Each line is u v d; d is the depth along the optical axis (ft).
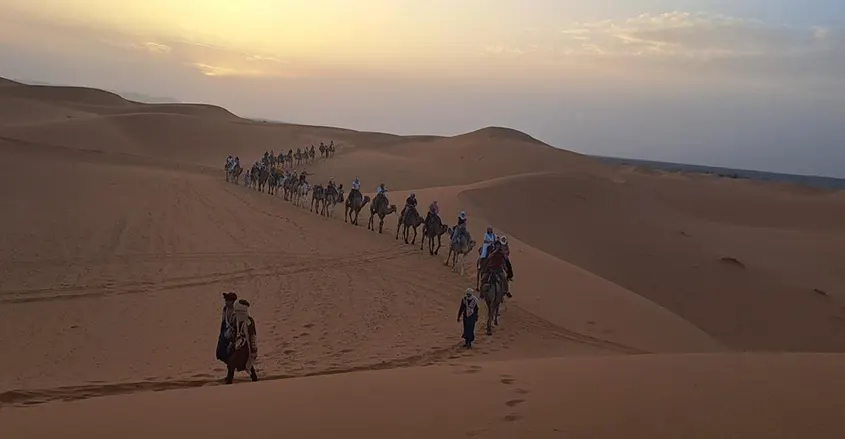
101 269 71.56
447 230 97.55
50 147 197.36
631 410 23.84
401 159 276.82
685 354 40.42
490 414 24.14
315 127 404.77
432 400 26.89
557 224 146.41
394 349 51.13
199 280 70.33
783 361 34.12
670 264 128.06
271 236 98.53
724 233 172.76
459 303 70.33
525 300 73.82
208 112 440.86
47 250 77.36
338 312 62.03
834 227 227.40
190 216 109.81
